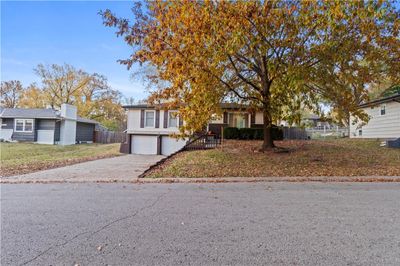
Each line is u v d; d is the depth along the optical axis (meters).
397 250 3.00
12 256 2.87
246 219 4.17
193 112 9.02
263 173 9.20
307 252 2.95
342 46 7.95
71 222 4.05
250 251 2.97
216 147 15.95
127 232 3.60
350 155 12.30
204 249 3.03
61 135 27.12
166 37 8.31
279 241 3.27
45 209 4.81
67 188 6.98
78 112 40.34
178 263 2.68
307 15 7.53
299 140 19.66
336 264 2.66
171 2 8.23
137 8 8.70
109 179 8.29
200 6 7.96
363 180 8.10
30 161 12.63
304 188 6.89
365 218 4.22
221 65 9.34
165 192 6.41
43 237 3.42
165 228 3.76
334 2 6.98
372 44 8.59
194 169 9.92
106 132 32.50
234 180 8.16
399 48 8.55
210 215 4.40
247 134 19.47
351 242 3.24
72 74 40.53
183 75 8.27
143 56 8.69
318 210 4.70
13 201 5.46
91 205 5.11
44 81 39.00
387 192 6.32
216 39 7.84
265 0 7.71
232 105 13.78
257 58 10.42
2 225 3.91
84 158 14.71
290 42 8.37
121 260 2.76
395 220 4.12
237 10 7.46
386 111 17.53
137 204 5.18
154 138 20.47
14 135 26.00
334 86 9.48
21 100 40.38
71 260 2.77
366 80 9.22
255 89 11.75
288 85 8.59
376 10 6.96
